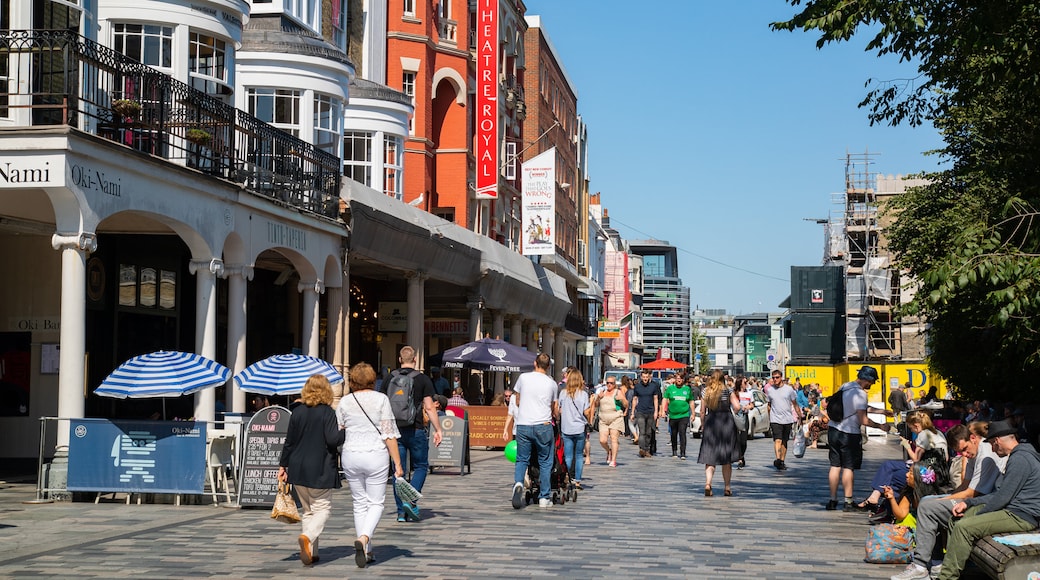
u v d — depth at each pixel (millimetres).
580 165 75688
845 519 14156
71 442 15117
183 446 14977
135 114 16891
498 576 9531
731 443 17234
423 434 13734
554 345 53438
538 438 15016
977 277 12844
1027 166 16375
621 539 11969
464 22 41531
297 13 28531
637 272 122812
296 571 9703
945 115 16703
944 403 26812
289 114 25531
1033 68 13992
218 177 19344
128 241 22641
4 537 11781
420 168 38875
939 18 13469
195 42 21375
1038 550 8992
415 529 12680
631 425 33500
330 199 24062
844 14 13234
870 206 68125
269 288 29156
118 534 12023
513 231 50188
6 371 21469
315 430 10109
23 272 21469
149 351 23516
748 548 11438
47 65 17406
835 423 15234
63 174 14797
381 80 36906
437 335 40062
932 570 10195
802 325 64625
